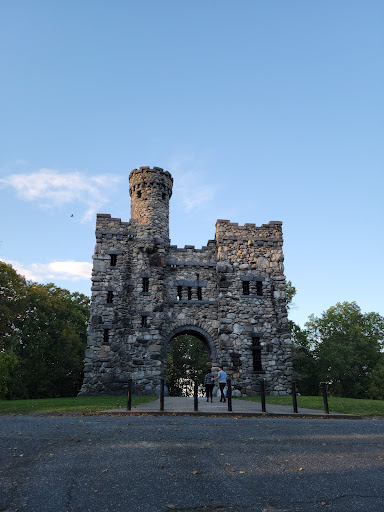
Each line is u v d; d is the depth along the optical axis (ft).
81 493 18.58
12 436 30.12
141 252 93.40
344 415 45.70
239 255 96.22
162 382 47.62
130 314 89.20
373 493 18.80
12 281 131.03
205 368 192.44
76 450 25.95
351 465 23.17
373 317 172.55
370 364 163.02
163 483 19.95
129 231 95.14
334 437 31.35
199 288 95.20
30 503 17.40
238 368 88.07
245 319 91.76
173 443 28.14
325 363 154.92
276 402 65.72
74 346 153.38
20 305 136.36
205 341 94.22
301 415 45.29
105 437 29.99
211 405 56.95
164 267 94.12
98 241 92.84
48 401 66.28
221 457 24.63
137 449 26.23
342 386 157.69
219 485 19.77
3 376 86.74
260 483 20.11
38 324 142.61
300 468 22.53
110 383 84.38
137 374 85.51
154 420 39.11
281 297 94.53
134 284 91.15
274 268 96.63
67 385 154.30
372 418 45.62
